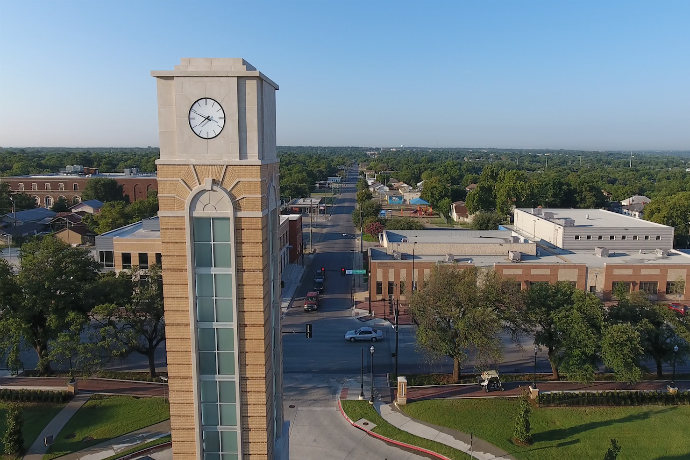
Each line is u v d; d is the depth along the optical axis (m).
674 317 36.31
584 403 32.97
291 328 48.72
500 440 29.12
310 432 30.20
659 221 86.31
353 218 110.06
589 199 120.69
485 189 116.06
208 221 18.34
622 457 27.44
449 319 36.78
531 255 60.53
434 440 29.19
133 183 125.56
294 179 167.12
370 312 53.41
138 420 31.03
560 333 35.56
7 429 28.92
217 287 18.75
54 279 35.34
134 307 35.25
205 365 19.25
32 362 40.31
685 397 33.25
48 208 121.44
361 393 34.09
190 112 17.69
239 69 17.75
